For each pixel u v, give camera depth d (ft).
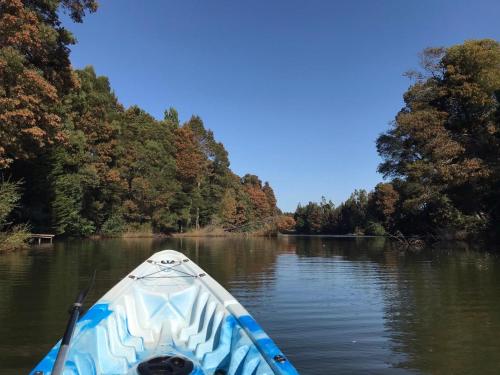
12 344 16.48
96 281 31.45
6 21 50.16
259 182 320.91
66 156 95.45
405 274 38.83
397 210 126.00
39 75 55.52
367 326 19.88
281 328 19.49
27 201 85.15
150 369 11.12
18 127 54.19
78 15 63.77
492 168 79.61
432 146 88.89
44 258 49.80
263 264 48.52
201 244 97.55
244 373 9.84
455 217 93.25
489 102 88.74
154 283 18.98
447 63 95.45
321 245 98.68
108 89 145.59
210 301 15.71
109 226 133.39
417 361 15.14
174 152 180.75
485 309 23.48
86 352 10.93
